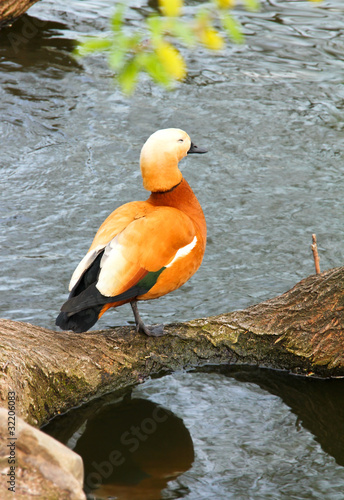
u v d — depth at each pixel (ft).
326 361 27.14
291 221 41.39
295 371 27.78
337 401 26.43
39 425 23.65
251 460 22.67
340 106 55.11
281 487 21.31
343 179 46.03
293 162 48.06
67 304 21.83
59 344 25.52
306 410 25.76
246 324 27.71
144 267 23.32
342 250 38.58
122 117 53.11
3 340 23.86
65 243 38.86
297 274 36.55
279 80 58.80
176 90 56.95
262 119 53.21
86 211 42.19
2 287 34.53
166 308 33.63
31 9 69.56
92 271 22.99
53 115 53.01
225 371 27.86
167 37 65.16
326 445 23.67
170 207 24.88
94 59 61.46
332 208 42.75
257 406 25.90
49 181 45.19
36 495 15.94
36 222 40.70
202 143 49.98
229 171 46.78
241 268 37.06
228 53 62.75
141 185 45.24
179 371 27.58
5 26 65.26
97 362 25.63
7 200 42.78
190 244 24.70
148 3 70.85
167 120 52.65
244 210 42.50
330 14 70.08
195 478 21.67
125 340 26.66
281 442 23.77
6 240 38.63
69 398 25.03
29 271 36.04
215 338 27.50
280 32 66.18
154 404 25.67
